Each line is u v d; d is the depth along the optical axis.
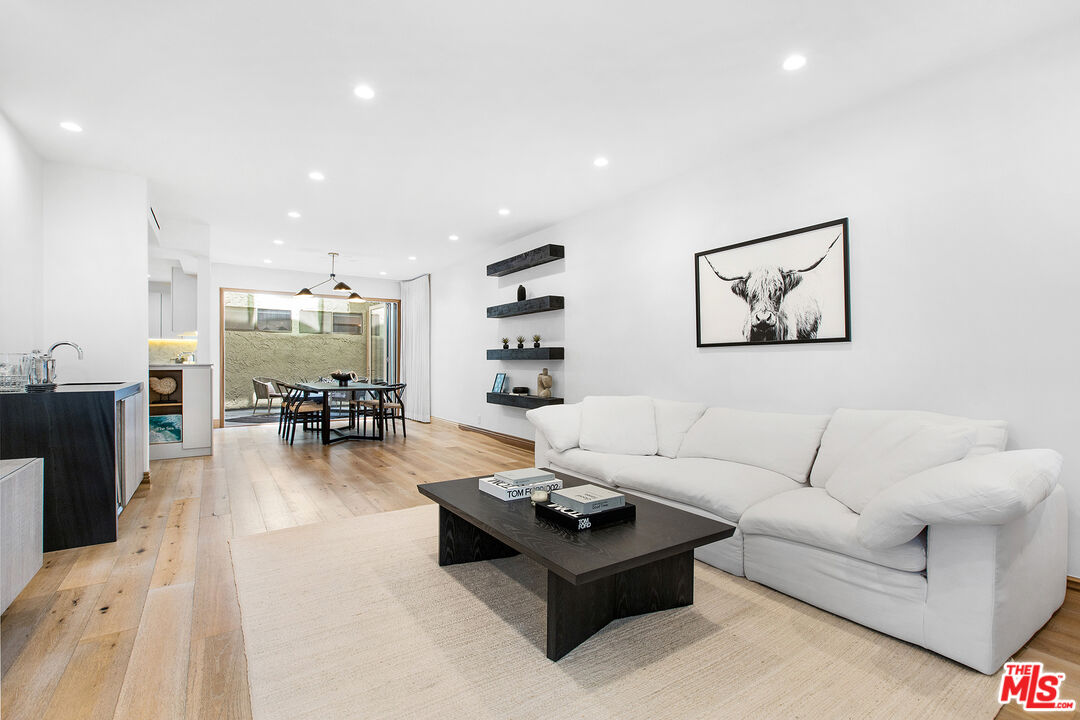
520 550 1.90
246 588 2.34
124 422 3.38
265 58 2.51
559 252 5.36
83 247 3.83
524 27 2.29
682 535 2.01
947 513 1.65
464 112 3.07
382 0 2.11
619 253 4.72
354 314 11.10
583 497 2.19
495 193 4.55
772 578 2.34
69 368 3.77
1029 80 2.37
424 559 2.70
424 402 8.69
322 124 3.22
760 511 2.39
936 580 1.79
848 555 2.04
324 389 6.08
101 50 2.43
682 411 3.76
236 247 6.72
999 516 1.57
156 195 4.57
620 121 3.19
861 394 2.97
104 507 2.88
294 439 6.52
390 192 4.53
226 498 3.81
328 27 2.28
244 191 4.48
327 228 5.79
